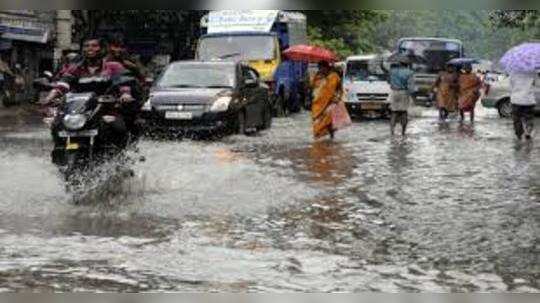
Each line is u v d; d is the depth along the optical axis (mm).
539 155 15328
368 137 18969
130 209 8961
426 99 34625
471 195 10445
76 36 34938
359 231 8125
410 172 12648
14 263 6562
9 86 29172
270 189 10500
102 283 6066
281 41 26672
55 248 7090
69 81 10414
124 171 10430
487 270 6676
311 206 9453
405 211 9258
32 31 32344
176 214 8734
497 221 8727
